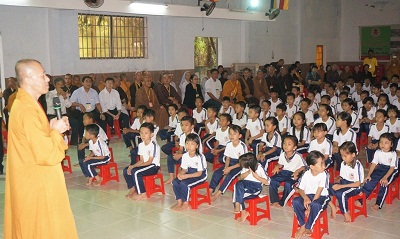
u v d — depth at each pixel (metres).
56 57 8.21
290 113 6.99
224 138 5.49
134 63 9.53
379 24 14.46
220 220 3.97
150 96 7.87
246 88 9.32
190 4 10.20
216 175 4.58
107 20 9.05
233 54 11.50
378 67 13.83
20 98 2.21
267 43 12.60
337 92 9.20
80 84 8.14
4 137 6.84
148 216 4.09
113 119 7.73
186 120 5.13
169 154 5.66
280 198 4.46
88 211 4.25
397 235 3.61
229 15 10.20
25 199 2.19
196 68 10.88
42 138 2.13
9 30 7.68
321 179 3.63
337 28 15.11
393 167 4.32
